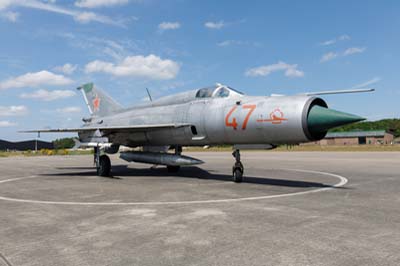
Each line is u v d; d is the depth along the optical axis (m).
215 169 17.12
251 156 33.47
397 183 10.81
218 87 12.07
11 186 10.85
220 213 6.27
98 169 13.84
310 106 9.03
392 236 4.68
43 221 5.80
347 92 9.52
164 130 13.08
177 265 3.67
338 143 91.25
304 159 26.12
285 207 6.81
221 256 3.93
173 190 9.39
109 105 17.86
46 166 21.39
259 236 4.72
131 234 4.91
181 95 13.43
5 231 5.17
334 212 6.29
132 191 9.30
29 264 3.76
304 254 3.96
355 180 11.70
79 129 13.88
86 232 5.05
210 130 11.32
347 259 3.78
